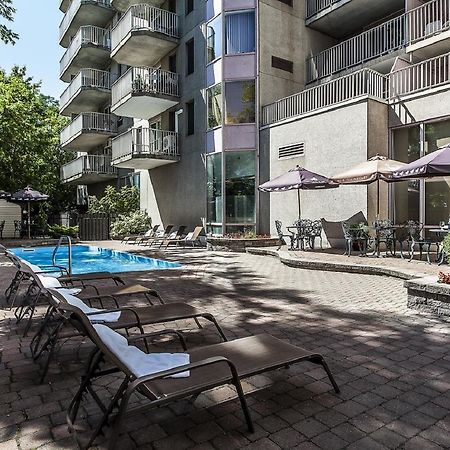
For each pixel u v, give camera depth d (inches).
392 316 200.8
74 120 1002.1
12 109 809.5
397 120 452.1
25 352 153.1
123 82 719.7
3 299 247.8
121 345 96.3
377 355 147.3
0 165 866.1
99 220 828.0
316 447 89.9
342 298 244.1
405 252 417.1
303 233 479.2
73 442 93.0
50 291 129.3
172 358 103.2
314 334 173.3
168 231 720.3
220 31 606.9
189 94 689.0
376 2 567.2
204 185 652.1
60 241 303.4
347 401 111.7
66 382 126.3
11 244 690.2
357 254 415.2
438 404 109.7
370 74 461.1
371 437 93.7
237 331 178.7
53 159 1194.0
